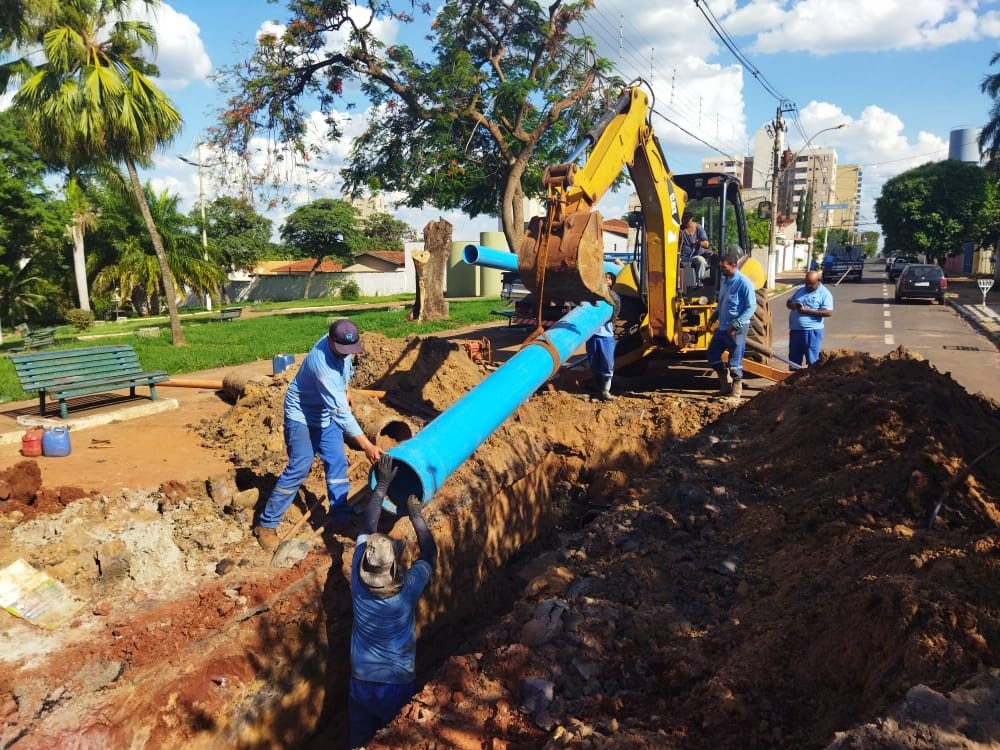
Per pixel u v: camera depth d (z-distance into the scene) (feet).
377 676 12.64
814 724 9.37
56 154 52.42
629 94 23.84
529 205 113.50
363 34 60.29
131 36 51.01
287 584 14.62
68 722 10.89
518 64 68.95
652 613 12.72
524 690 11.00
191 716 12.03
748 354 32.22
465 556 18.84
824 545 13.99
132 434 23.98
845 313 72.08
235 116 58.29
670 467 19.70
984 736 7.38
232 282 154.71
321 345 15.28
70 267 99.66
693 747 9.41
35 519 16.08
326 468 16.78
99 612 13.37
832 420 18.71
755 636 11.54
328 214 154.71
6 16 49.26
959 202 137.90
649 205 28.14
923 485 14.74
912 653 8.93
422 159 65.67
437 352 26.40
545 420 27.02
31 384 23.63
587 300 18.01
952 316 69.00
